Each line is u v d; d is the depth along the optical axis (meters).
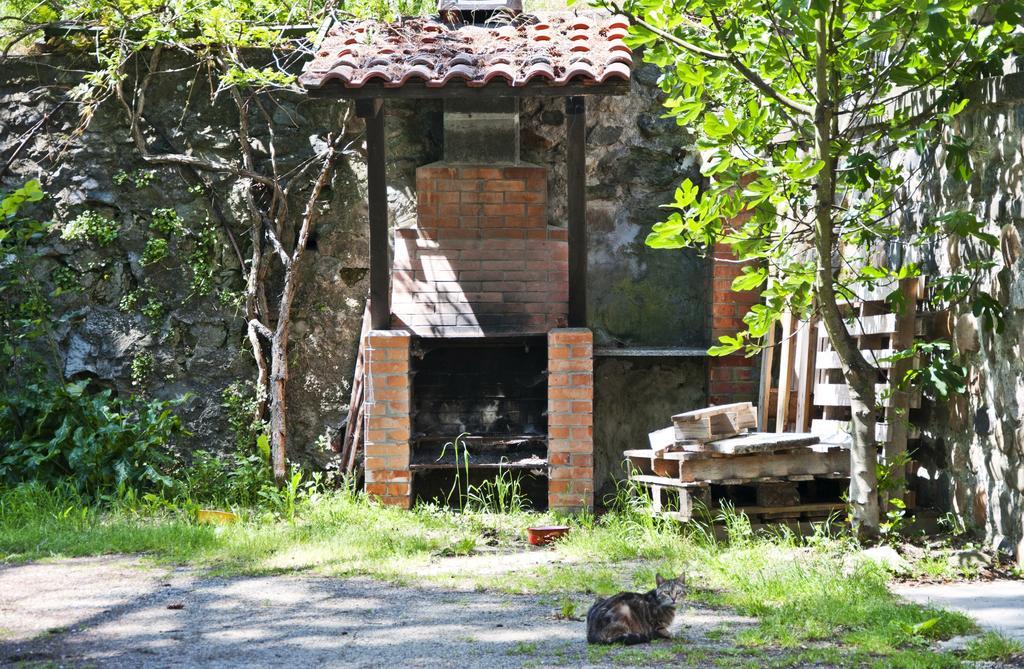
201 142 10.83
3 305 10.70
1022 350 7.13
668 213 10.72
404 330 9.85
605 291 10.68
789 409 9.64
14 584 7.11
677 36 8.06
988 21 7.74
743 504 8.69
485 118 10.20
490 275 10.07
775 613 6.04
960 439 8.04
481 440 10.03
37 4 11.02
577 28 10.00
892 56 7.74
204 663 5.24
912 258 8.66
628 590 6.74
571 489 9.64
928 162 8.45
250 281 10.66
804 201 8.98
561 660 5.12
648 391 10.68
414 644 5.54
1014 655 5.13
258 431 10.60
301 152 10.84
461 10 10.66
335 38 10.05
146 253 10.71
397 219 10.58
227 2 10.62
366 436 9.77
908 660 5.02
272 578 7.30
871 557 7.32
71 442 10.16
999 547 7.45
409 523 9.15
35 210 10.77
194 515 9.27
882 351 8.45
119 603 6.58
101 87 10.74
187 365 10.73
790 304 8.06
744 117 7.95
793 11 6.80
